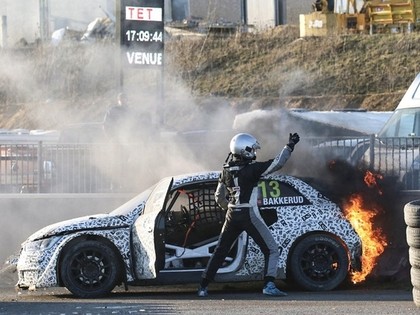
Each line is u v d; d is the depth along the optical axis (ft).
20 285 93.91
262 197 92.79
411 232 76.02
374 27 400.06
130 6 177.88
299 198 93.50
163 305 81.05
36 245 92.99
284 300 84.28
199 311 75.41
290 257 91.97
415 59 364.17
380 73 358.43
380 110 330.75
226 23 419.33
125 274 92.22
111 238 92.43
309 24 394.11
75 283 91.45
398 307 76.38
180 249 92.07
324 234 92.53
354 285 99.09
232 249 91.81
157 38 179.11
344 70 363.76
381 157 113.29
